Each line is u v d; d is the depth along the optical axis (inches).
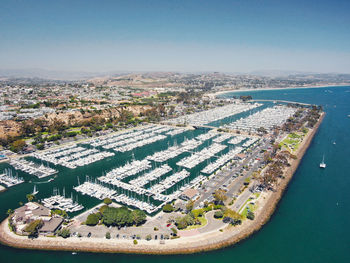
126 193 7726.4
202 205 6737.2
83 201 7298.2
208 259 5098.4
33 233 5659.5
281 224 6210.6
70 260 5088.6
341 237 5846.5
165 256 5123.0
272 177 7716.5
